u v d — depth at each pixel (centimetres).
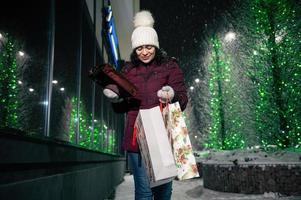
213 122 1277
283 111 828
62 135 374
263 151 743
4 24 216
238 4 1029
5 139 151
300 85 823
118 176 958
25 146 177
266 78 862
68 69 428
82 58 568
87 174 374
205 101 1419
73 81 468
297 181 554
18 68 234
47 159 220
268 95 849
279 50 855
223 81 1245
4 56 214
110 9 989
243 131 1148
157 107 194
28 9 253
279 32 889
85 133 588
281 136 820
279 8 889
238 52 1152
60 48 390
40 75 277
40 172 207
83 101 570
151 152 186
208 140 1345
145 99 204
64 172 277
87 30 645
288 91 829
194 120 1633
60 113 368
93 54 712
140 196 203
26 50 251
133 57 216
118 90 190
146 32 209
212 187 668
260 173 576
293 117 819
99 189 491
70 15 460
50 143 229
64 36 417
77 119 481
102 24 955
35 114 262
